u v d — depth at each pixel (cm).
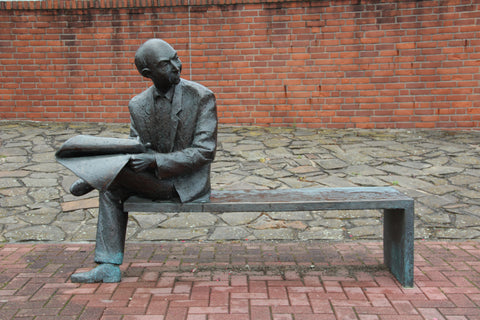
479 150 682
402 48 804
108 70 853
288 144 738
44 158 662
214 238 426
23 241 418
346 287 310
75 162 282
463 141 735
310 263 357
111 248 319
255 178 583
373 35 807
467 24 780
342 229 441
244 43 833
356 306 280
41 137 763
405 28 798
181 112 311
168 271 343
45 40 851
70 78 859
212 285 315
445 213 466
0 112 875
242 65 839
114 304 284
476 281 316
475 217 453
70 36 847
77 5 836
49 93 866
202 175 319
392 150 696
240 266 353
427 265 347
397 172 596
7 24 848
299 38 823
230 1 820
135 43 843
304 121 846
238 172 609
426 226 438
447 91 804
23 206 503
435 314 269
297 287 310
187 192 311
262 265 354
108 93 859
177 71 304
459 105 805
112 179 275
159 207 310
